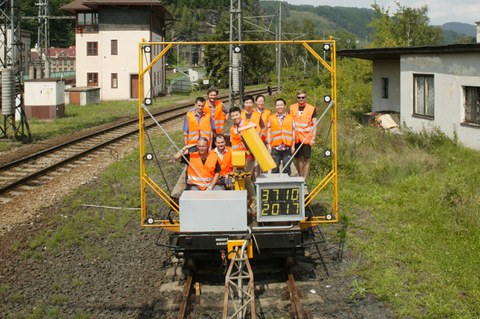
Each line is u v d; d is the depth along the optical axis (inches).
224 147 325.4
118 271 323.0
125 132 954.1
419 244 359.9
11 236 383.6
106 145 794.2
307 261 333.1
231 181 325.4
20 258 341.7
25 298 285.6
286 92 1470.2
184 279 299.0
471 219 391.5
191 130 351.3
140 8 1964.8
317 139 658.8
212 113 390.3
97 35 1998.0
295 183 287.0
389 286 291.6
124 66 1989.4
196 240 282.7
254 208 321.4
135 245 367.6
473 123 660.7
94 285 302.4
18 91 947.3
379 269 316.5
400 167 566.6
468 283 294.4
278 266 320.5
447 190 455.5
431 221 407.5
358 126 847.7
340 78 1301.7
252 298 248.7
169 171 607.8
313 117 391.2
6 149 768.3
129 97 1995.6
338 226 403.2
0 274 316.5
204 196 286.8
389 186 525.7
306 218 319.0
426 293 284.8
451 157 615.2
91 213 442.9
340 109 1037.8
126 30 1977.1
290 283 284.0
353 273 312.5
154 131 984.3
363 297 281.1
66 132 967.6
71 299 284.0
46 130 983.0
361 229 396.5
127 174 592.4
